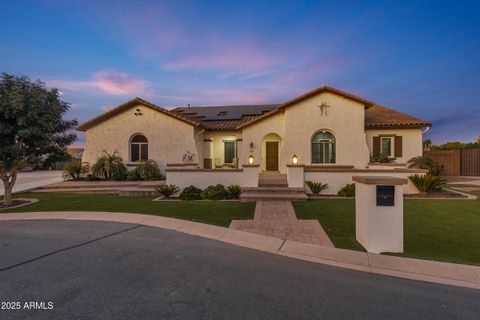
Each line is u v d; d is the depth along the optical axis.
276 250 4.83
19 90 8.66
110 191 12.19
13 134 8.89
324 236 5.60
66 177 15.72
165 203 9.41
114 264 4.13
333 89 13.83
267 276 3.71
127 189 11.71
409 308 2.87
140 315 2.70
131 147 16.22
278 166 16.33
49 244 5.15
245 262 4.25
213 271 3.87
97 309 2.82
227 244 5.18
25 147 9.12
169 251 4.76
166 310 2.80
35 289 3.29
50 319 2.63
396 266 4.05
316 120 14.20
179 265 4.10
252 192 10.17
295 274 3.79
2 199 10.61
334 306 2.89
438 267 3.99
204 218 7.19
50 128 9.22
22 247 4.97
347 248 4.87
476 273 3.79
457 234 5.55
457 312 2.80
